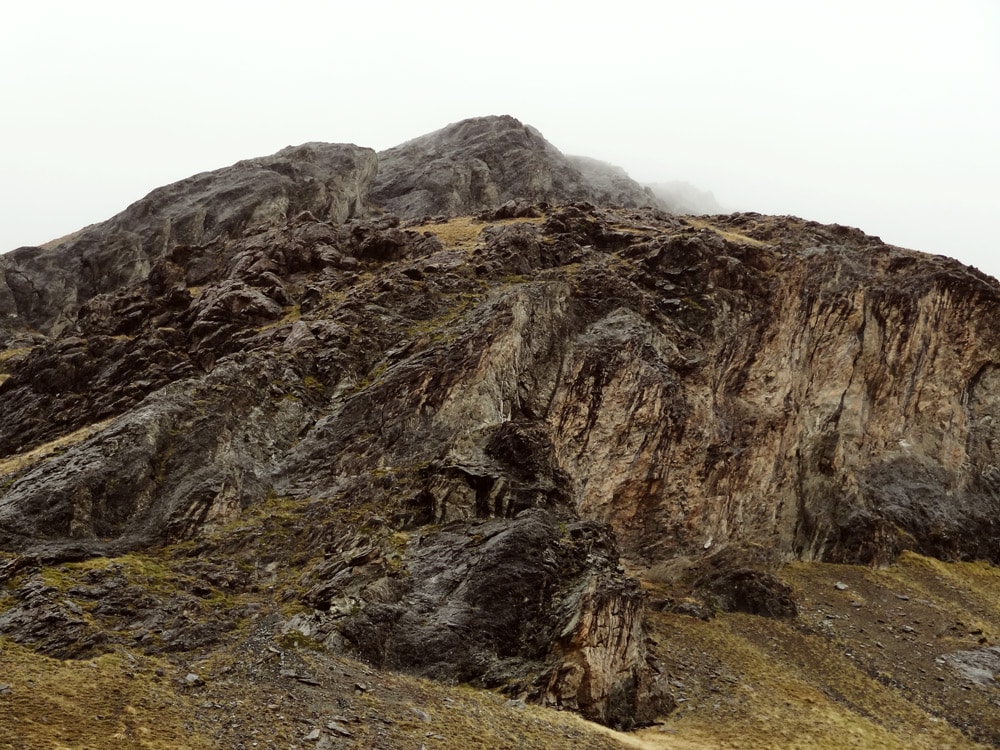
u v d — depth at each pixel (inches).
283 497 1804.9
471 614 1523.1
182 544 1622.8
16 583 1438.2
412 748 1175.0
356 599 1481.3
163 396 1889.8
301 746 1115.3
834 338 2780.5
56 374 2375.7
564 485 1870.1
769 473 2481.5
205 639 1349.7
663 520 2247.8
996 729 1798.7
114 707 1101.1
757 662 1942.7
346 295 2506.2
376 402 2011.6
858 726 1720.0
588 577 1608.0
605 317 2468.0
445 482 1774.1
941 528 2696.9
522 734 1311.5
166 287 2910.9
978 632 2207.2
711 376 2477.9
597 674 1508.4
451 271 2566.4
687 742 1514.5
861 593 2361.0
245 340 2327.8
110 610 1384.1
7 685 1098.1
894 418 2829.7
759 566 2348.7
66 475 1681.8
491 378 2041.1
